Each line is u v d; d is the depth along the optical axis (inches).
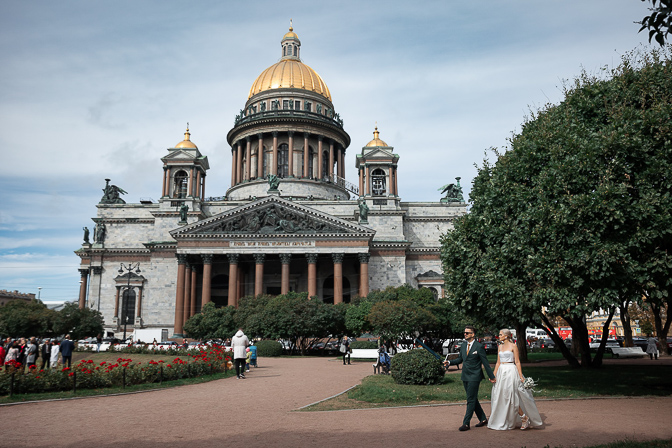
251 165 4717.0
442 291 3878.0
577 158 1016.9
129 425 697.0
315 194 4515.3
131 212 4173.2
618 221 942.4
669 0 518.0
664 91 1072.8
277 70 5004.9
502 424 630.5
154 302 3796.8
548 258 986.1
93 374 1098.7
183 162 4190.5
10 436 631.8
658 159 979.9
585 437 586.9
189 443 586.6
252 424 697.0
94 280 4005.9
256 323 2679.6
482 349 650.8
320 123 4685.0
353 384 1198.3
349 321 2790.4
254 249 3484.3
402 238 4033.0
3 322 3144.7
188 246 3481.8
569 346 2928.2
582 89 1209.4
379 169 4286.4
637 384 1095.0
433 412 777.6
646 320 3543.3
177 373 1278.3
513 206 1127.0
